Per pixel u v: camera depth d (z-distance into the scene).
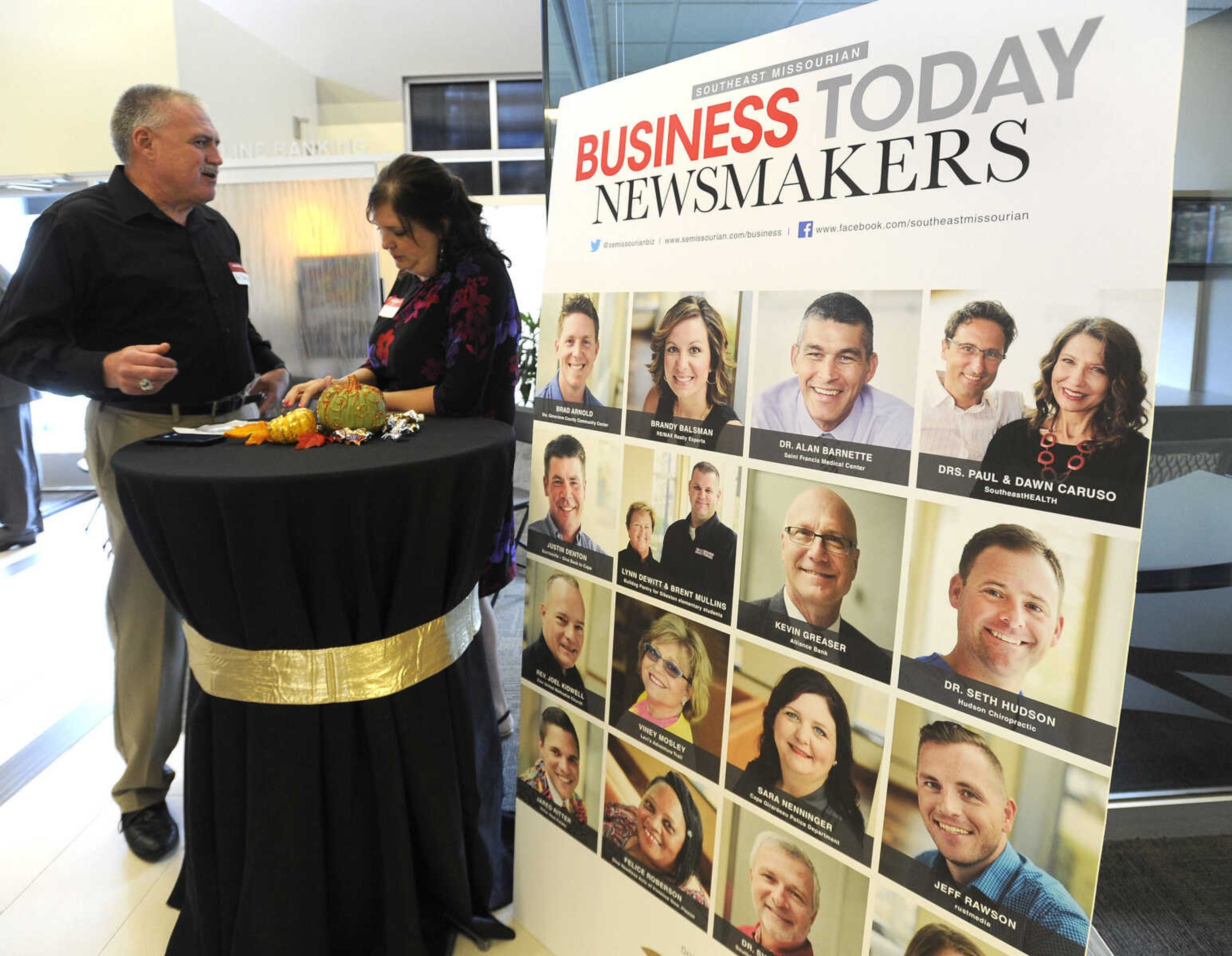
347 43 5.28
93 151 4.37
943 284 0.96
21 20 4.22
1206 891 1.67
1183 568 1.72
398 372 1.88
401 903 1.36
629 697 1.40
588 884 1.50
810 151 1.07
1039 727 0.92
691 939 1.33
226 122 4.52
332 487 1.16
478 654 1.64
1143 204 0.81
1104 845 1.79
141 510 1.18
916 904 1.04
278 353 4.53
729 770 1.25
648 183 1.29
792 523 1.13
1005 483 0.92
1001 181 0.90
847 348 1.05
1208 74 1.40
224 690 1.27
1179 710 1.79
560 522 1.50
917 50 0.96
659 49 1.65
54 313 1.72
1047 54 0.86
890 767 1.05
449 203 1.72
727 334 1.19
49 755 2.31
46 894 1.74
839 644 1.10
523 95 5.45
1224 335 1.53
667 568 1.32
